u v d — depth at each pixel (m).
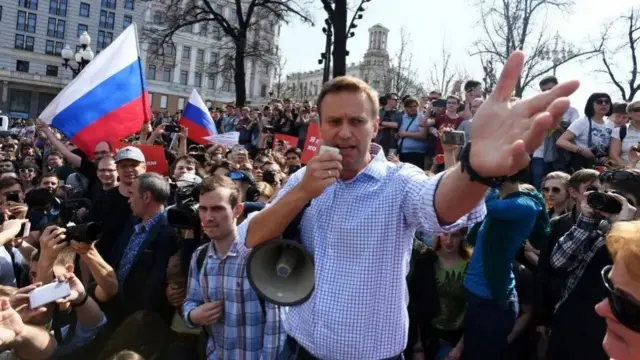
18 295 2.38
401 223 1.80
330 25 15.80
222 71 27.62
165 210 3.53
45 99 70.38
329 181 1.57
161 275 3.24
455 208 1.50
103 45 71.94
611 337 1.31
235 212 2.82
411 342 3.47
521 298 3.49
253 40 27.69
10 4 66.31
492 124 1.33
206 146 9.05
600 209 2.63
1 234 3.45
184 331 3.09
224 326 2.71
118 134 6.23
